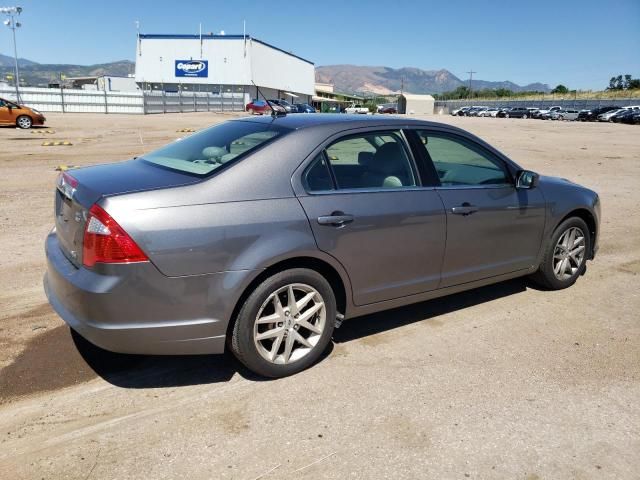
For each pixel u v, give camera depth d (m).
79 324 3.10
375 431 3.02
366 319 4.54
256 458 2.77
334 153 3.67
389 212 3.75
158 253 2.99
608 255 6.62
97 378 3.49
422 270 4.06
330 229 3.48
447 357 3.89
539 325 4.49
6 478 2.57
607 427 3.12
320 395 3.36
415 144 4.09
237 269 3.17
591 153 19.66
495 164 4.61
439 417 3.16
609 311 4.83
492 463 2.79
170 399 3.28
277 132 3.63
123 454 2.77
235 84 77.62
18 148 16.41
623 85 99.94
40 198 8.80
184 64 77.81
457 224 4.16
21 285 4.96
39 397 3.25
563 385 3.56
